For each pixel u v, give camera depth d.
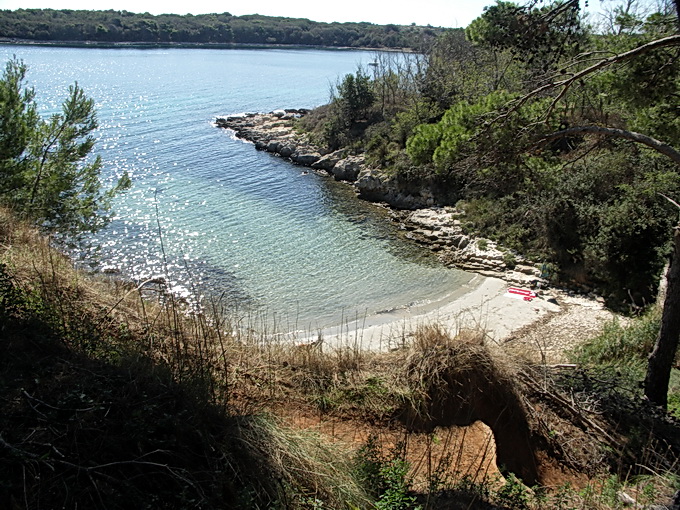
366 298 19.70
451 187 29.89
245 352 7.59
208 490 4.45
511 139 9.77
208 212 28.75
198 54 135.62
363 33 171.50
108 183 32.72
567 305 19.20
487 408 7.37
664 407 9.05
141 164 37.81
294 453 5.18
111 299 7.79
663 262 18.27
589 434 7.45
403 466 5.52
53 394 4.95
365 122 43.88
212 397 5.70
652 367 9.17
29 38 138.00
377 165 34.75
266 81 86.81
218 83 82.25
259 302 19.09
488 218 25.67
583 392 8.09
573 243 21.64
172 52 138.62
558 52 9.55
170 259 22.45
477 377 7.47
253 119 54.72
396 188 31.69
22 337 5.78
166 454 4.61
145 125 51.03
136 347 6.31
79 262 15.80
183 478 4.25
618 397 8.15
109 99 63.91
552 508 5.56
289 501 4.73
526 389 7.85
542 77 9.67
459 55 41.50
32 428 4.41
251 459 4.95
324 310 18.64
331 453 5.45
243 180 35.53
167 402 5.16
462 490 5.43
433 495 5.23
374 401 7.09
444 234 25.78
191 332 7.46
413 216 28.39
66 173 13.59
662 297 15.73
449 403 7.21
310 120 48.84
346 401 7.07
